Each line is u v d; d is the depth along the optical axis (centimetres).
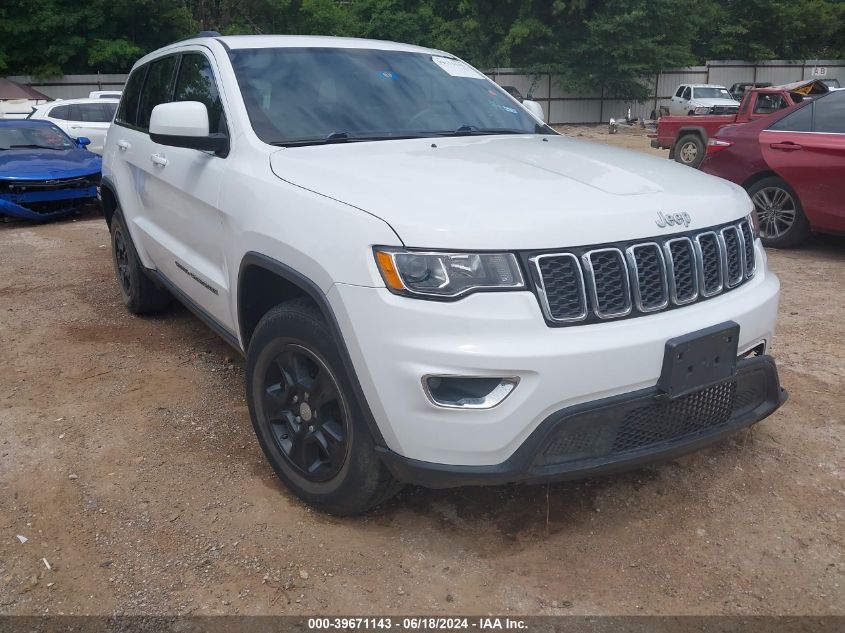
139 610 253
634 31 3347
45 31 2945
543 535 290
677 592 259
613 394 254
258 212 307
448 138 368
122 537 291
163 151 426
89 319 553
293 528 295
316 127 355
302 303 292
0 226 1002
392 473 267
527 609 251
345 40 429
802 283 628
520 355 238
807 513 303
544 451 248
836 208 690
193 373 450
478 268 242
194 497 317
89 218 1061
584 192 275
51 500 315
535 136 399
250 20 3634
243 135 344
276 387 312
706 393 277
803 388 420
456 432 245
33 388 429
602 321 255
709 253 287
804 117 717
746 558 277
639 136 2766
